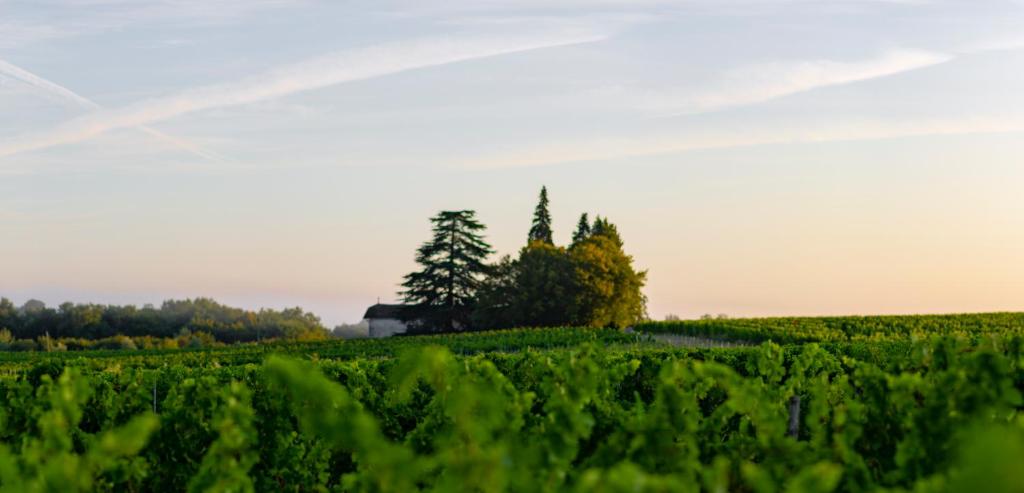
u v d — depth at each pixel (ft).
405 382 14.51
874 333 128.47
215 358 107.96
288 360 13.48
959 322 147.74
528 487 11.49
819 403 17.35
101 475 16.58
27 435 20.40
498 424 13.79
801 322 153.48
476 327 238.27
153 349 149.38
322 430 12.10
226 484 15.58
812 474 10.09
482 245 245.04
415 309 242.58
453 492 10.93
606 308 202.90
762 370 24.86
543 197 303.27
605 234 285.64
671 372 16.38
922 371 17.54
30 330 327.26
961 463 10.38
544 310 205.16
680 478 12.71
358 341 158.30
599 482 9.20
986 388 14.49
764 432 15.81
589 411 19.84
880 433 16.76
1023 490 7.33
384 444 11.01
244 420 16.63
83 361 49.75
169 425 22.13
